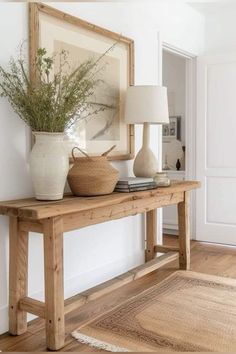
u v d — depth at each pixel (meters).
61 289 2.04
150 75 3.55
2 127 2.25
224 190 4.24
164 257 3.19
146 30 3.48
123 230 3.29
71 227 2.12
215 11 4.23
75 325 2.30
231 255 3.86
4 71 2.24
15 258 2.18
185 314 2.43
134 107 2.96
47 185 2.18
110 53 3.01
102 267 3.05
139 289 2.90
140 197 2.56
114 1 3.09
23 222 2.16
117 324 2.29
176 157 5.29
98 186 2.42
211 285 2.96
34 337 2.17
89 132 2.84
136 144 3.39
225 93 4.16
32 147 2.42
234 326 2.26
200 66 4.29
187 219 3.35
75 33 2.69
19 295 2.20
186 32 4.08
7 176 2.29
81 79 2.44
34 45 2.37
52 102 2.20
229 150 4.18
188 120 4.47
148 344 2.05
